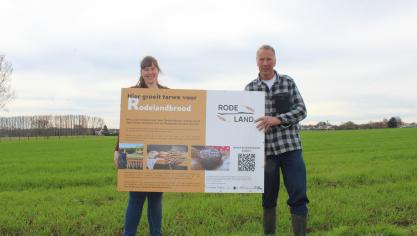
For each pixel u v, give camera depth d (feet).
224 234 21.58
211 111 19.11
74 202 32.04
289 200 20.22
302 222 19.95
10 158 79.87
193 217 25.64
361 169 50.75
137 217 19.75
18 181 44.98
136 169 18.95
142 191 19.20
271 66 20.10
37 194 35.88
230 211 27.27
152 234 20.24
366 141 120.88
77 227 24.29
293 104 20.33
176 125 19.04
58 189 39.34
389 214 26.25
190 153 19.03
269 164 20.38
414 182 39.19
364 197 31.71
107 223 24.54
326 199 30.76
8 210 28.50
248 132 19.15
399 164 56.59
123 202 31.40
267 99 20.39
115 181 45.06
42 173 52.75
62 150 106.11
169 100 19.02
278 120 19.15
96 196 34.30
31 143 150.20
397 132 182.50
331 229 23.11
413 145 96.58
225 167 19.08
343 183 40.60
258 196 32.65
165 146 18.99
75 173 52.65
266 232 21.48
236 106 19.15
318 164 59.72
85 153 93.04
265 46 20.22
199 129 19.07
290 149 19.86
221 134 19.11
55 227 24.02
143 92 18.94
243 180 19.11
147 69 19.74
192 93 19.06
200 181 19.07
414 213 26.50
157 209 20.21
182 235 22.30
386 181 41.98
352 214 25.76
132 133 18.94
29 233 22.76
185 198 32.35
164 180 18.99
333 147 98.22
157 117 18.99
